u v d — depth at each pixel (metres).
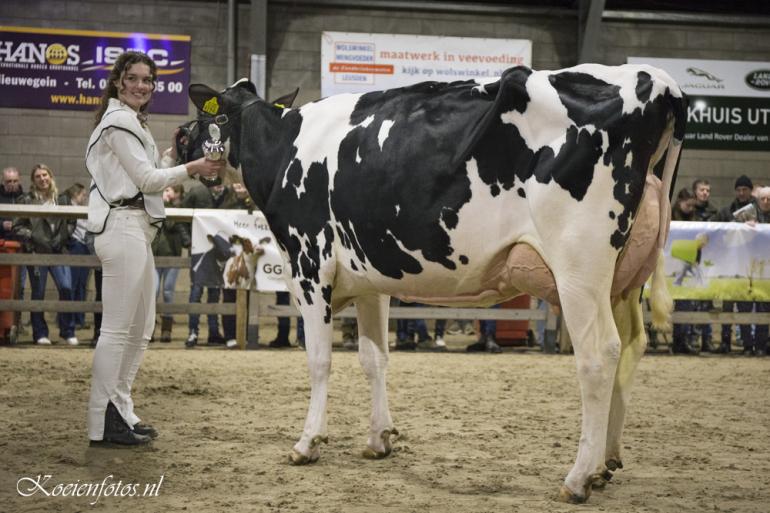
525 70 3.68
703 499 3.70
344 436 5.01
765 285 9.35
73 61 13.79
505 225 3.73
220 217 9.24
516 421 5.52
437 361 8.76
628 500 3.68
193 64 14.14
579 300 3.54
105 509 3.50
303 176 4.39
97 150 4.52
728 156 14.82
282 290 9.34
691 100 14.81
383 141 4.09
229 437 4.89
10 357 8.34
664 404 6.32
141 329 4.75
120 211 4.51
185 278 13.86
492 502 3.61
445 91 4.05
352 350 9.62
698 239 9.34
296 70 14.35
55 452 4.43
